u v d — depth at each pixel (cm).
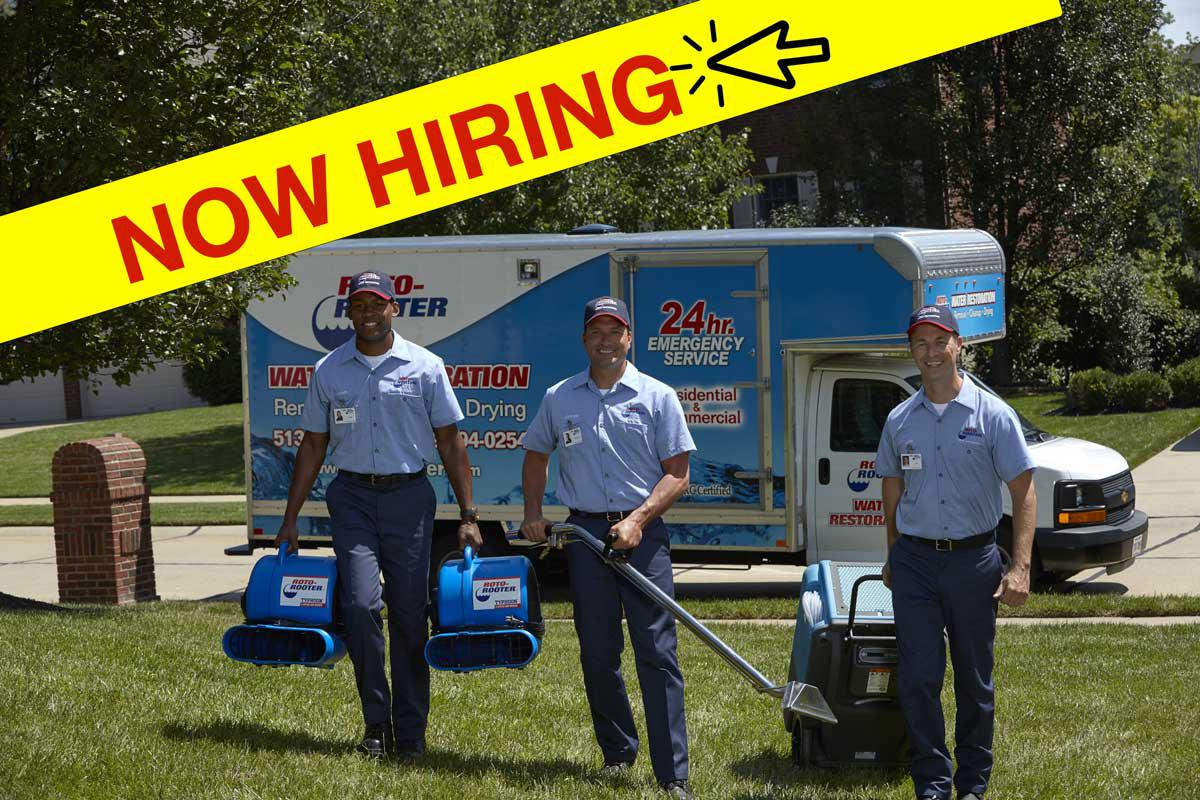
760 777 615
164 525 1962
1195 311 3238
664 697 571
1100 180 2597
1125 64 2530
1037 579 1265
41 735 576
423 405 600
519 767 603
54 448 3031
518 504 1241
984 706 553
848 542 1194
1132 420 2345
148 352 1121
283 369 1290
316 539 1288
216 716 652
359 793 531
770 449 1190
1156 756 652
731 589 1361
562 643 1013
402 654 604
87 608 1155
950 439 547
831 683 602
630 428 579
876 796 581
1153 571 1319
